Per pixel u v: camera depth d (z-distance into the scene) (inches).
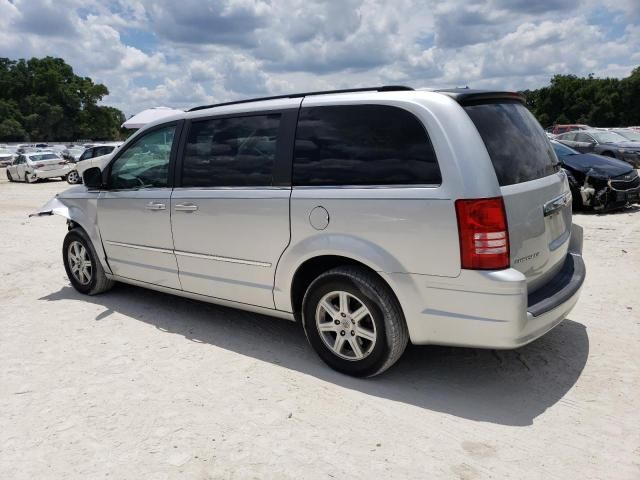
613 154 639.1
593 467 106.2
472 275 120.6
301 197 143.9
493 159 125.6
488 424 122.0
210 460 112.0
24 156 1019.9
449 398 133.9
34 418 129.7
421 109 128.3
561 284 141.2
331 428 122.2
